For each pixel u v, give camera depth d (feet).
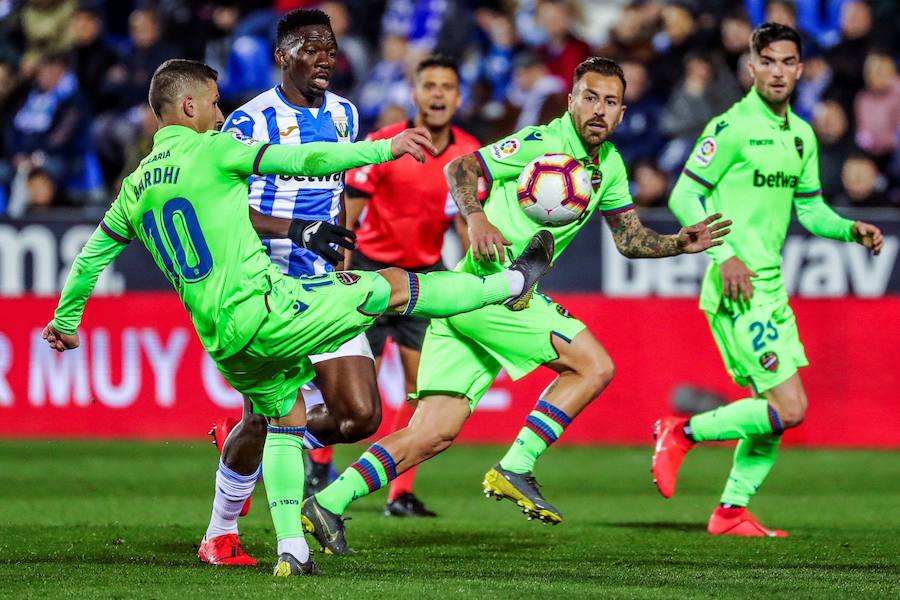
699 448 130.31
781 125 78.02
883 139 140.26
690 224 77.51
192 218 54.75
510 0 168.76
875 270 125.49
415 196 91.86
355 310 56.18
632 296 127.34
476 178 67.56
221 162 54.34
